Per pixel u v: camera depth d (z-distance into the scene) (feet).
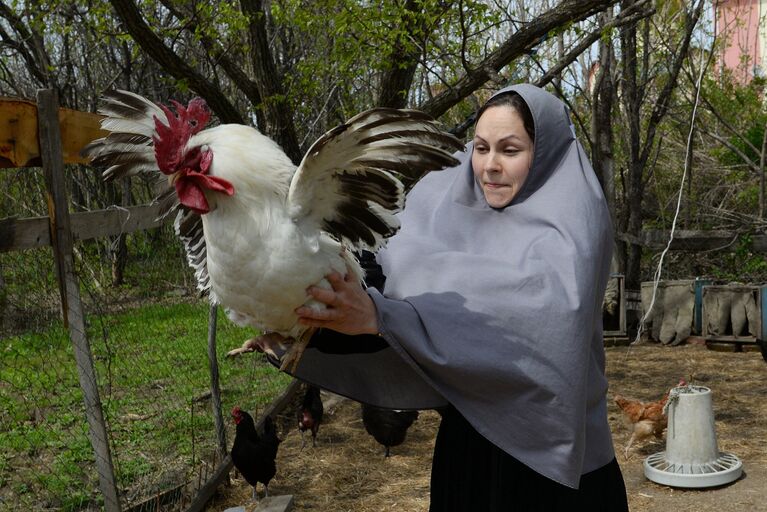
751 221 35.29
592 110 33.09
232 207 5.80
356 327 6.52
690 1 35.94
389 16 21.62
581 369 6.80
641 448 19.36
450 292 7.11
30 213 13.56
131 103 6.89
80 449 17.46
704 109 41.52
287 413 22.27
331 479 17.39
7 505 14.65
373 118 5.49
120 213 12.81
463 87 23.25
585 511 7.30
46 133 10.49
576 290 6.86
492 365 6.73
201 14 24.61
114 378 20.80
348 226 6.21
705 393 17.04
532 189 7.56
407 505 15.78
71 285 11.18
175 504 15.14
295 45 34.01
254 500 15.94
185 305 21.03
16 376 18.26
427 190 8.44
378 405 7.80
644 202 41.75
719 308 30.42
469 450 7.55
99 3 25.71
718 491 16.12
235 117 24.72
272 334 7.06
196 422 19.54
